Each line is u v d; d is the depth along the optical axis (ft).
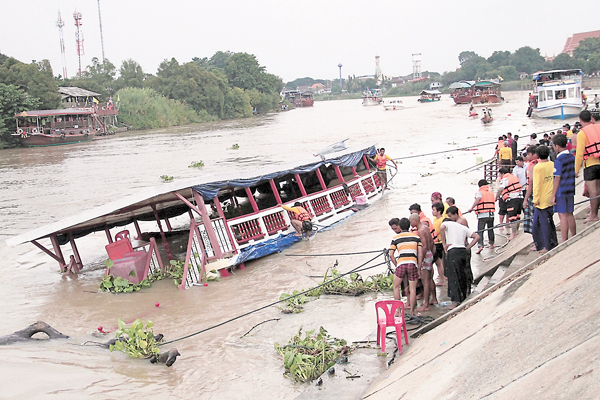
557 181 30.17
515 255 35.70
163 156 155.63
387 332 29.50
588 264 21.04
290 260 49.65
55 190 102.32
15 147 227.61
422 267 31.83
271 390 25.81
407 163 102.99
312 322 33.83
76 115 245.65
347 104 639.35
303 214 56.54
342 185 68.03
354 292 38.09
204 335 33.86
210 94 384.27
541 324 18.07
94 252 60.59
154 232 66.54
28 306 42.91
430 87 653.71
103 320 38.73
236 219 50.16
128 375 28.37
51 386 26.61
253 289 42.50
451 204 37.99
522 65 621.31
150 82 372.38
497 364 17.12
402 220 31.60
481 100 318.45
